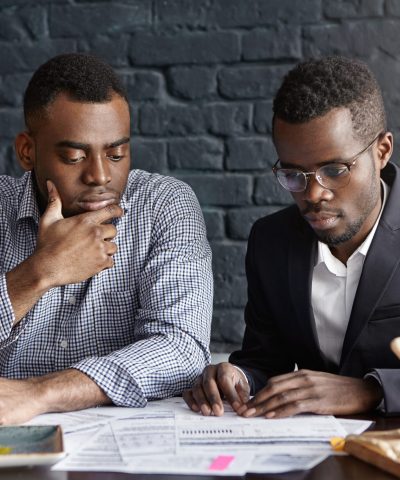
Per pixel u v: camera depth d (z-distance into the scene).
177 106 2.62
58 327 1.94
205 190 2.61
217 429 1.43
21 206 1.98
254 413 1.53
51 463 1.23
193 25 2.61
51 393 1.59
